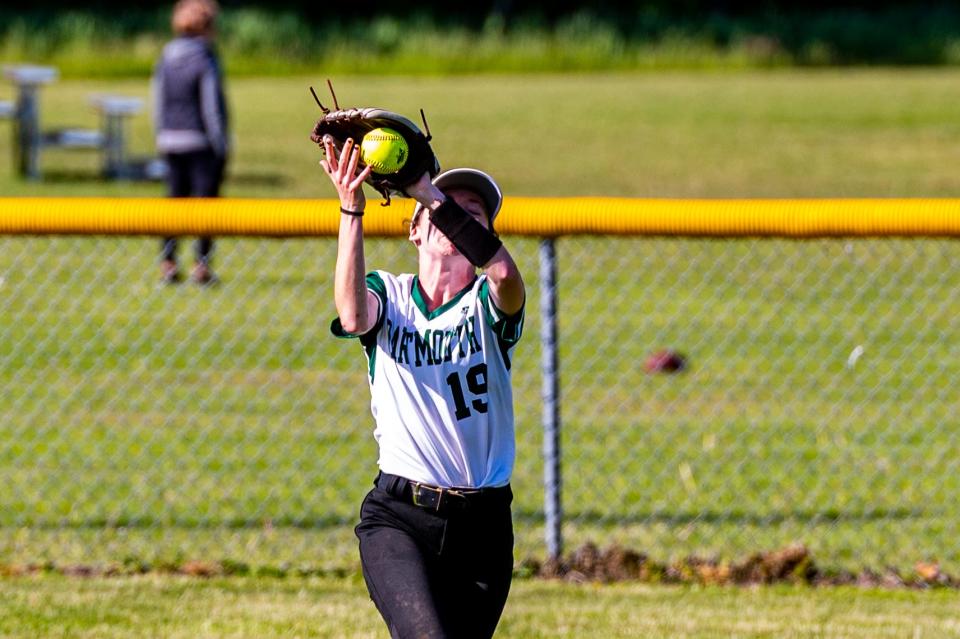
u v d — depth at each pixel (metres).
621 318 44.97
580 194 73.94
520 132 97.38
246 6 186.75
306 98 117.94
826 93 125.31
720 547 26.33
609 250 52.16
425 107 111.44
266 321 43.75
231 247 53.00
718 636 20.81
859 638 20.73
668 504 29.09
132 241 52.97
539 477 31.11
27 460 31.44
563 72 153.00
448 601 15.80
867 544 26.47
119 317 43.50
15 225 23.69
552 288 24.39
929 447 33.03
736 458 32.34
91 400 35.97
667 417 35.66
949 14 177.62
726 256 52.12
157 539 26.50
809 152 89.25
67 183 73.69
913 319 44.12
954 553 25.98
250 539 26.56
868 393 37.50
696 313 45.53
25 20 153.38
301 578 24.25
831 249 50.62
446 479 15.51
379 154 14.54
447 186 15.74
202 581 23.84
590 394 37.69
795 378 38.91
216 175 49.84
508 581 15.99
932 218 22.92
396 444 15.60
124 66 138.00
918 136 96.00
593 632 21.02
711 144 92.62
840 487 30.17
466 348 15.50
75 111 102.81
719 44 165.12
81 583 23.58
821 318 44.50
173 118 49.34
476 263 14.86
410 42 153.38
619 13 192.38
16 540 26.27
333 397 36.75
